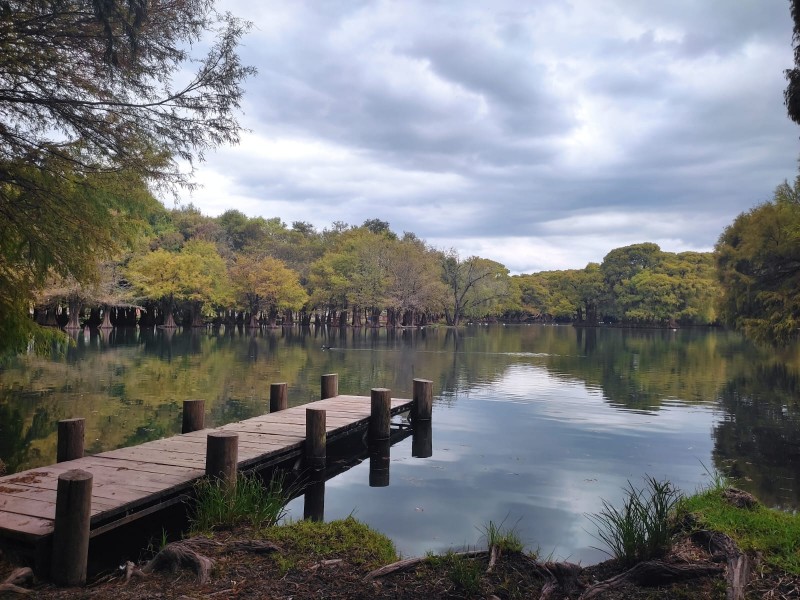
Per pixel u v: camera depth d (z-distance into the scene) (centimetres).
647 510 519
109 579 512
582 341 4769
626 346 4106
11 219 723
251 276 6016
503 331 6806
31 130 729
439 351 3447
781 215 2319
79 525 507
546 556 587
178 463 774
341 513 737
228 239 7844
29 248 760
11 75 680
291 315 6812
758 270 2455
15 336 841
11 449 1048
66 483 504
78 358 2634
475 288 7419
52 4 631
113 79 720
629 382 2100
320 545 528
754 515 541
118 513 603
